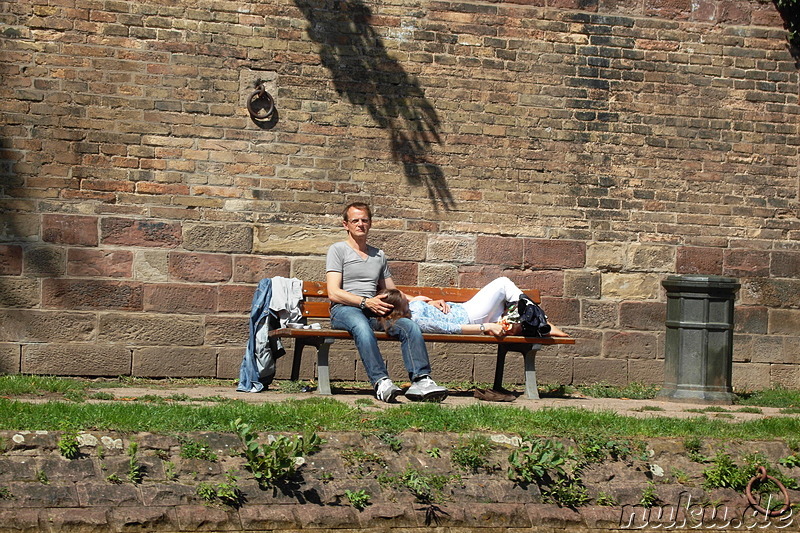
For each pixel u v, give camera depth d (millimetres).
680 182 12219
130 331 10852
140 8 10969
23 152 10664
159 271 10938
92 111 10820
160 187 10961
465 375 11664
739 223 12328
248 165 11180
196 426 6977
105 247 10812
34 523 6020
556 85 11961
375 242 11453
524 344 9984
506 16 11867
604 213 12023
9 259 10594
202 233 11039
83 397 8430
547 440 7305
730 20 12398
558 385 11820
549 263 11867
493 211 11758
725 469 7375
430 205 11602
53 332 10672
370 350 8875
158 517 6246
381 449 7074
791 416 8844
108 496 6293
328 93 11406
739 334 12297
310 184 11320
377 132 11508
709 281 10273
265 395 9172
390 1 11609
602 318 11969
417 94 11641
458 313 9758
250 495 6547
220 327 11062
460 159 11711
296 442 6809
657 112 12180
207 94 11094
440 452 7133
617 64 12117
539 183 11883
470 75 11766
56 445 6520
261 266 11172
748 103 12414
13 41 10688
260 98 11219
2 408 6965
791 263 12445
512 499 6953
